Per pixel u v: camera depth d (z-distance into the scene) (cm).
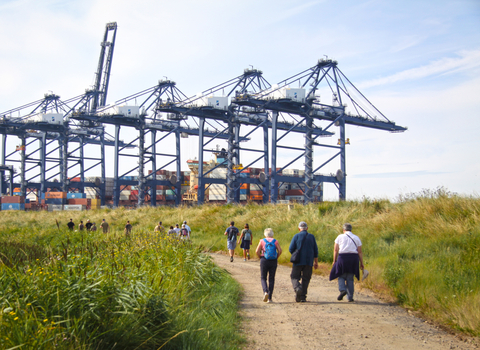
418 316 644
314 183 7500
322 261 1302
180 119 7931
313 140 6844
